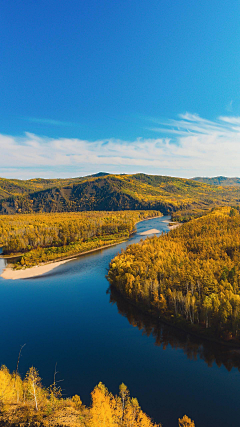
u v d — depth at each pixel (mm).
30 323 86625
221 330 72438
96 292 113125
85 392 54688
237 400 52125
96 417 40219
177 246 147250
